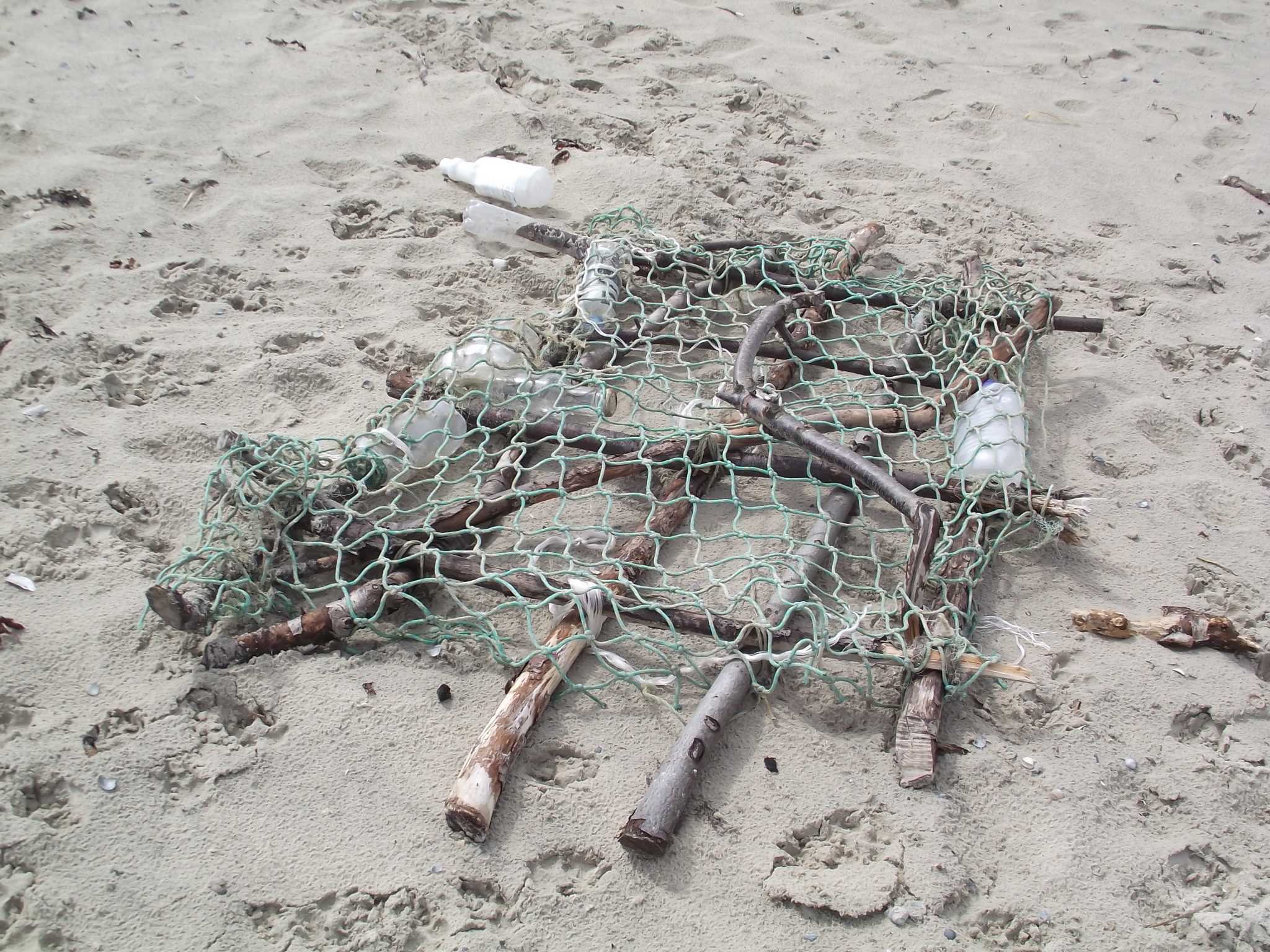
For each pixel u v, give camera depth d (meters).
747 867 2.17
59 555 2.70
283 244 4.10
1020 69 6.23
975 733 2.48
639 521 3.01
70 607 2.56
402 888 2.09
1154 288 4.29
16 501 2.83
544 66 5.61
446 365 3.32
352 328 3.67
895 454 3.34
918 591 2.55
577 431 3.10
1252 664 2.71
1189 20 7.13
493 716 2.34
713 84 5.62
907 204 4.72
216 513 2.83
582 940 2.03
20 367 3.32
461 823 2.16
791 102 5.50
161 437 3.11
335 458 3.05
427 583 2.72
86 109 4.86
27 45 5.36
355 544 2.62
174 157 4.58
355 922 2.04
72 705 2.35
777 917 2.09
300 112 4.98
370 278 3.92
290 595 2.70
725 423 3.11
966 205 4.75
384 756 2.32
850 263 4.02
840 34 6.48
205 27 5.69
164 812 2.18
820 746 2.42
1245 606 2.87
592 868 2.17
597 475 2.98
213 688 2.42
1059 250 4.50
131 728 2.32
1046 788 2.36
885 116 5.54
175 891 2.04
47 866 2.06
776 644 2.57
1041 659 2.66
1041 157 5.21
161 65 5.27
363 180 4.55
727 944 2.04
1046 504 2.92
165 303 3.71
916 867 2.18
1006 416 3.08
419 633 2.63
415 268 4.01
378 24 5.88
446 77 5.42
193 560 2.62
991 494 2.96
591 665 2.58
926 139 5.34
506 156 4.82
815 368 3.73
